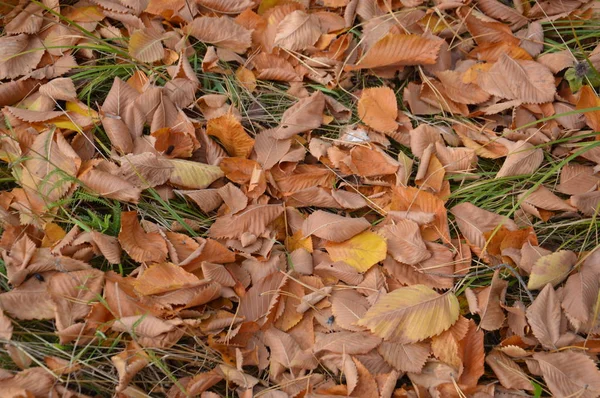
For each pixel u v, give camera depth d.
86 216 1.07
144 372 1.03
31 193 1.07
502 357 1.05
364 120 1.13
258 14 1.17
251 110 1.14
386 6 1.18
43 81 1.12
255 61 1.15
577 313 1.05
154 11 1.14
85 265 1.04
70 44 1.13
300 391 1.03
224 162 1.10
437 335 1.05
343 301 1.06
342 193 1.11
